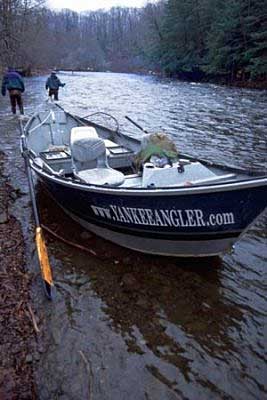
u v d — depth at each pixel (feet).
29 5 111.75
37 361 10.80
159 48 179.22
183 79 157.89
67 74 196.44
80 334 11.87
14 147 32.58
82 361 10.92
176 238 14.85
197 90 98.89
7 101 64.23
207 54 140.46
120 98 75.82
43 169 19.13
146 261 15.78
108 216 15.93
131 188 14.26
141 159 18.72
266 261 15.99
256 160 30.73
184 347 11.49
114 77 173.17
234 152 33.19
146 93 88.58
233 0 116.88
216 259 15.96
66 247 16.70
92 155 18.60
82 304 13.16
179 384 10.34
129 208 14.80
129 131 41.96
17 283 14.01
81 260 15.75
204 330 12.11
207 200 13.26
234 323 12.39
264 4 107.34
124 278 14.56
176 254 15.65
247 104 67.62
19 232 17.75
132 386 10.24
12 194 22.21
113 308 13.02
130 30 369.09
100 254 16.28
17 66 131.44
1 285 13.78
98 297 13.53
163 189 13.56
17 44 103.60
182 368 10.81
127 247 16.62
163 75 186.50
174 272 15.01
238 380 10.47
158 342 11.66
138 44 278.26
